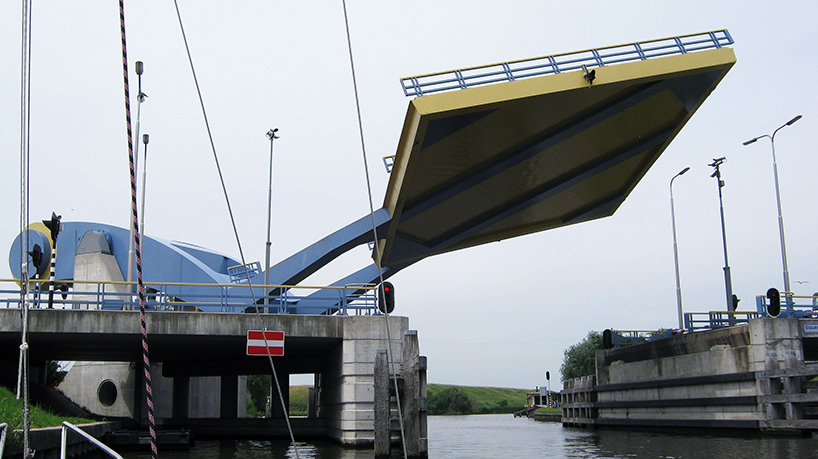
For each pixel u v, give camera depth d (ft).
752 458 56.39
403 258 113.60
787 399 76.95
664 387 99.60
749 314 100.22
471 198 97.25
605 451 69.41
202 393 132.57
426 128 74.79
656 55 77.05
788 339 81.00
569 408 139.95
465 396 379.35
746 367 82.99
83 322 73.97
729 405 85.46
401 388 60.29
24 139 32.73
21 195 32.83
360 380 75.25
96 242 117.19
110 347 91.45
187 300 106.32
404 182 85.61
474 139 81.51
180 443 75.15
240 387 147.54
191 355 104.63
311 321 77.05
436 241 110.73
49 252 123.65
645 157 96.43
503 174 91.35
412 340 61.16
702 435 86.79
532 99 74.95
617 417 114.83
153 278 110.83
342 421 77.25
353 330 76.38
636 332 123.13
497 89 73.87
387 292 76.79
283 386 112.88
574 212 111.24
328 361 97.09
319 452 69.77
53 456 49.52
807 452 60.23
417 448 59.21
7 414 46.83
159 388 120.78
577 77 75.46
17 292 74.84
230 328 75.77
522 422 194.39
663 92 80.94
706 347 91.45
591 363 285.84
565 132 82.99
